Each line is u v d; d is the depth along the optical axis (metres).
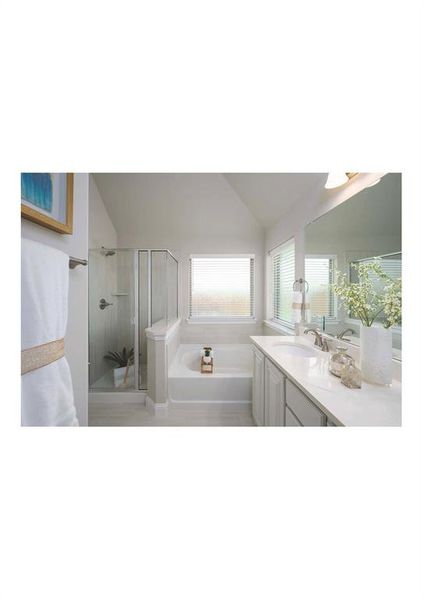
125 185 3.46
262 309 4.07
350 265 1.59
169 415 2.57
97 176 3.33
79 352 1.13
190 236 4.05
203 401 2.70
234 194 3.55
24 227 0.78
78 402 1.12
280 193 2.74
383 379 1.19
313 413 1.13
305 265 2.37
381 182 1.30
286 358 1.70
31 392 0.72
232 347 3.90
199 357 3.68
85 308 1.18
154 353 2.59
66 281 0.87
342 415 0.91
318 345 1.95
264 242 4.03
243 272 4.09
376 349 1.20
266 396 1.97
